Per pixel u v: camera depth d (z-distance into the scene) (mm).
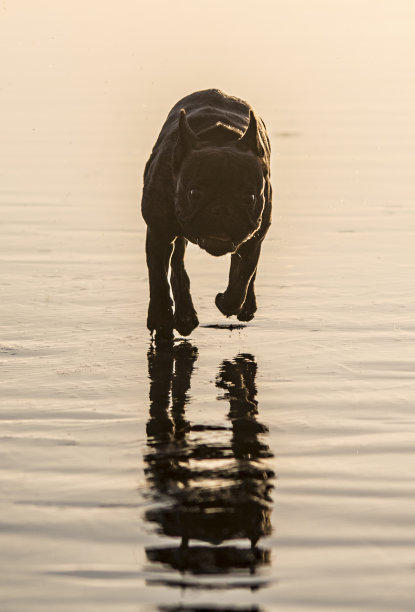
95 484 8320
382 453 8992
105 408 10180
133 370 11391
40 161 26328
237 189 10500
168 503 7953
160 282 12094
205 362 11695
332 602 6555
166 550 7211
